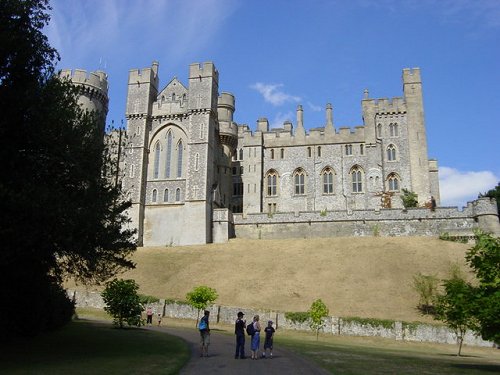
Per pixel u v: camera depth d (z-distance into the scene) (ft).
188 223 213.25
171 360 55.72
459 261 156.66
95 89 235.20
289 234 210.59
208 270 167.32
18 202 54.19
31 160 61.82
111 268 77.92
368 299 138.92
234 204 261.85
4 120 58.08
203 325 64.08
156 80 245.65
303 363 57.31
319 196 246.68
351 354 72.23
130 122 232.32
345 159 248.11
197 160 220.43
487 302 59.11
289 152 256.52
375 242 180.75
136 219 217.77
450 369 57.26
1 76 61.11
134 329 100.32
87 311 135.54
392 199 235.81
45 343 69.67
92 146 72.54
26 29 62.54
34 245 60.44
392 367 56.18
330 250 176.55
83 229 63.00
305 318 125.29
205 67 231.09
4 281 67.31
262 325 126.93
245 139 257.75
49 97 63.41
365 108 250.37
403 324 117.91
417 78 250.57
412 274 150.92
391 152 244.22
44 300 77.05
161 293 151.23
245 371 50.21
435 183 261.03
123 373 45.44
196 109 226.38
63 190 64.90
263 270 163.94
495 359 86.12
